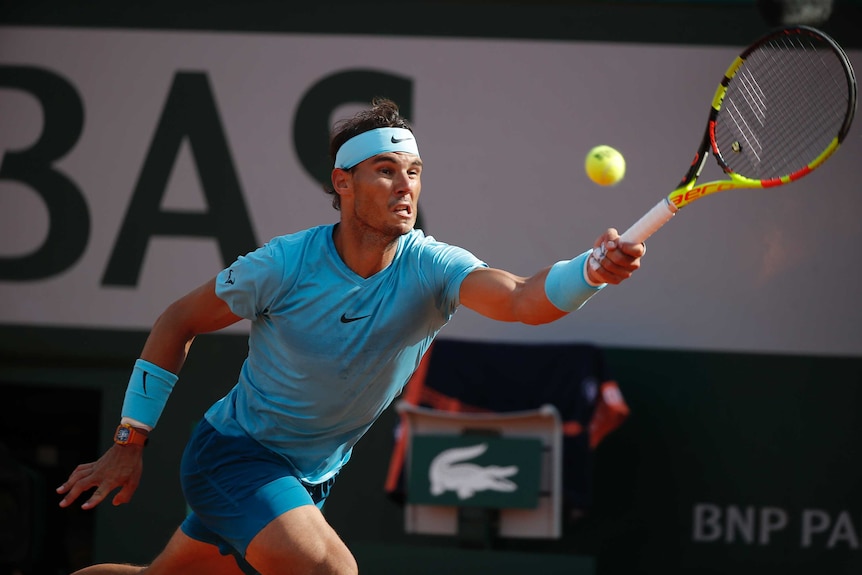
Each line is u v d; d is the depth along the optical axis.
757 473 22.48
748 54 10.78
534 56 23.02
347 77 23.28
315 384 11.88
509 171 23.03
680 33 22.75
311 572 11.42
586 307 22.91
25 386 23.95
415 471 20.34
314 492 13.20
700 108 22.72
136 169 23.48
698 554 22.50
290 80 23.36
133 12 23.52
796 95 19.30
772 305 22.61
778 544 22.41
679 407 22.67
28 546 20.84
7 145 23.66
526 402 21.09
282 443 12.41
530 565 19.83
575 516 21.09
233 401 12.73
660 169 22.78
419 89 23.19
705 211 22.78
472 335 23.03
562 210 22.92
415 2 23.19
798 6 19.89
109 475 12.22
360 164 11.38
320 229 11.87
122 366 23.39
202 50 23.48
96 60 23.59
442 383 21.34
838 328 22.50
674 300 22.77
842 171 22.50
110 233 23.47
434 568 20.03
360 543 21.98
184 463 12.72
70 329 23.45
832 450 22.39
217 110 23.42
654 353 22.77
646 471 22.64
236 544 12.01
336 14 23.31
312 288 11.52
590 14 22.91
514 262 23.00
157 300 23.38
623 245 9.70
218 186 23.36
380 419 23.09
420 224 23.12
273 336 11.89
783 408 22.52
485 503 20.08
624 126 22.86
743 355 22.62
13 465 20.94
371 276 11.58
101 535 23.08
